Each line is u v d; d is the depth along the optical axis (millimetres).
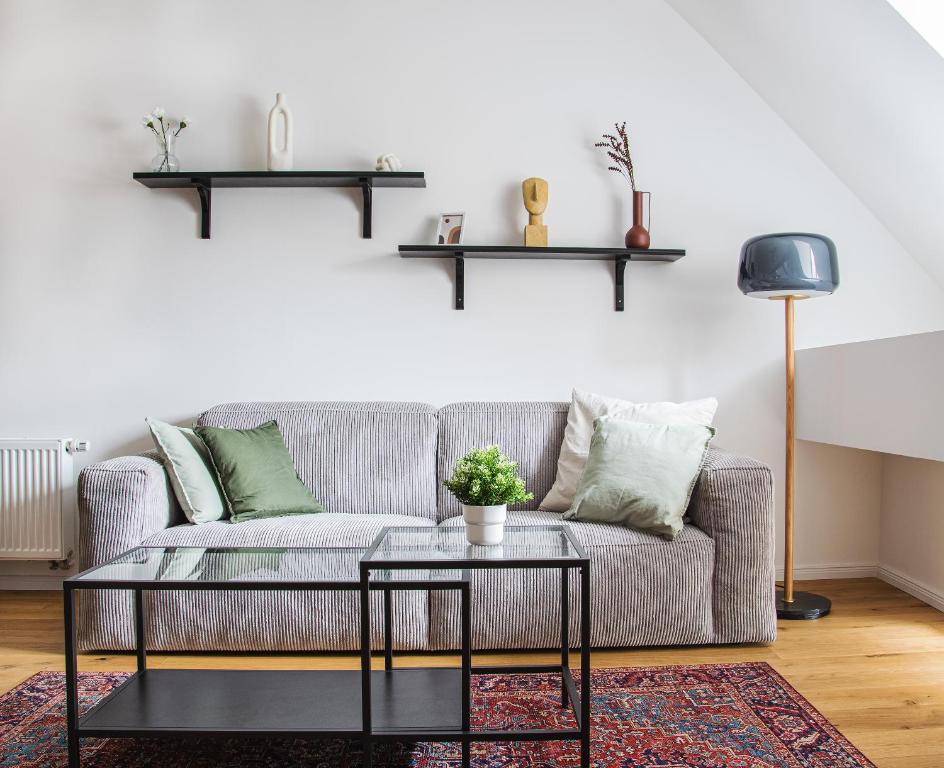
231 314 3037
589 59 3102
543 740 1575
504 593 2258
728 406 3121
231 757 1712
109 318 3018
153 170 2930
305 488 2658
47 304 3016
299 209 3045
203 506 2436
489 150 3074
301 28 3051
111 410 3021
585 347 3088
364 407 2877
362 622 1557
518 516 2545
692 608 2291
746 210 3125
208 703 1687
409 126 3062
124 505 2266
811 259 2562
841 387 2727
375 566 1563
